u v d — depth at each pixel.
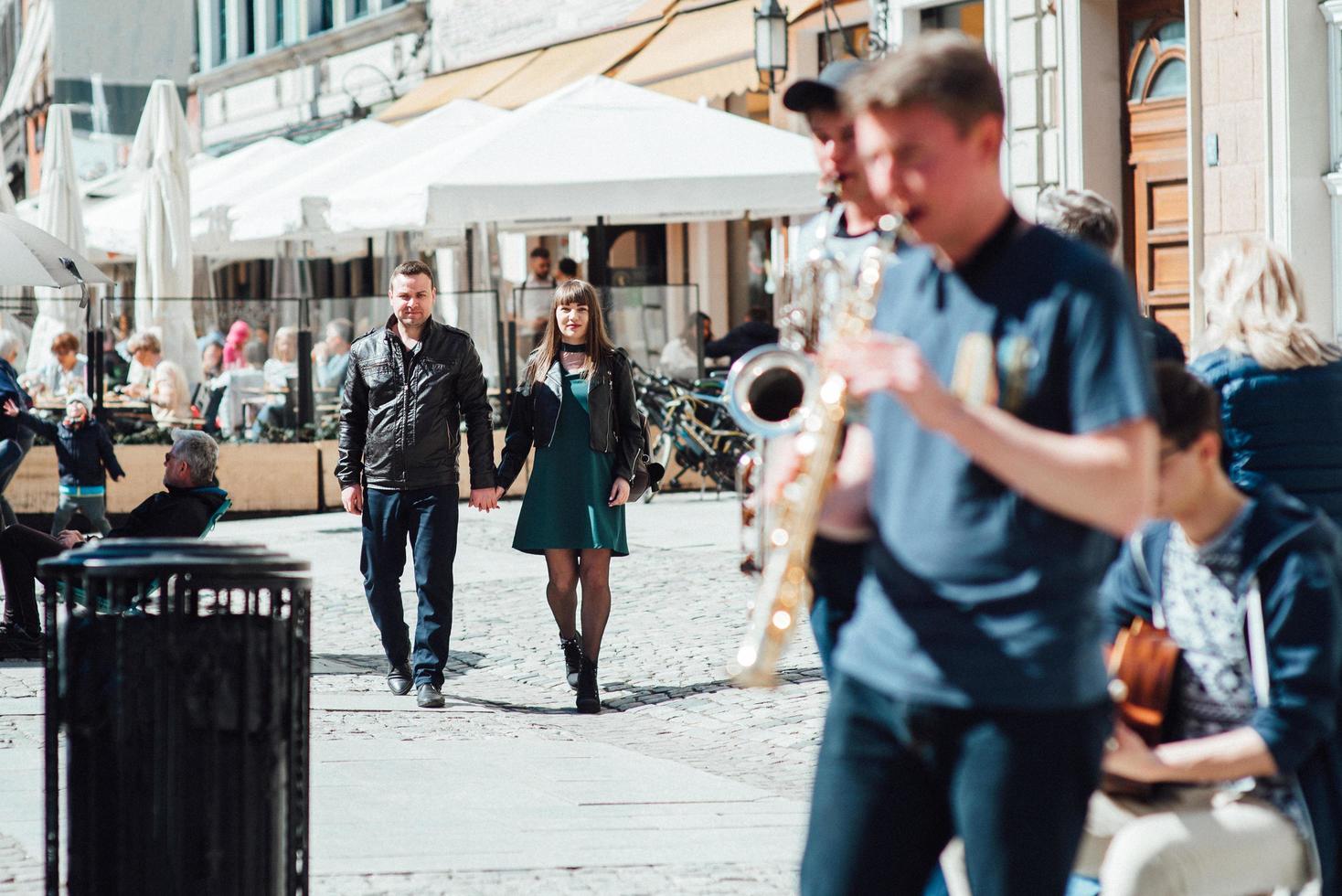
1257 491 5.54
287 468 28.11
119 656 6.32
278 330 28.83
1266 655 5.44
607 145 27.03
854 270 6.01
